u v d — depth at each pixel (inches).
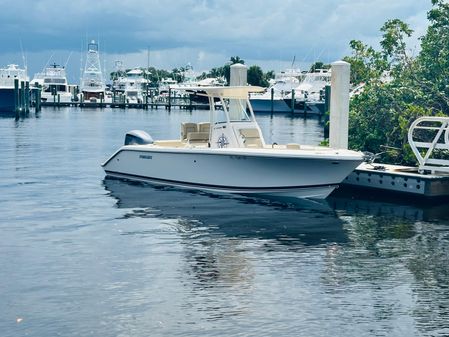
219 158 765.3
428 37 1037.8
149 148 843.4
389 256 508.1
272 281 443.2
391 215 665.0
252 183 754.2
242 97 800.3
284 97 3316.9
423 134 919.0
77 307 390.6
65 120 2733.8
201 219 639.8
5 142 1560.0
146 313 382.9
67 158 1202.0
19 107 2989.7
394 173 751.1
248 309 390.9
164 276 451.5
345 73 847.7
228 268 472.1
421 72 1029.2
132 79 4662.9
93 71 4370.1
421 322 374.0
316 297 412.8
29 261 483.8
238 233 581.0
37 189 818.8
